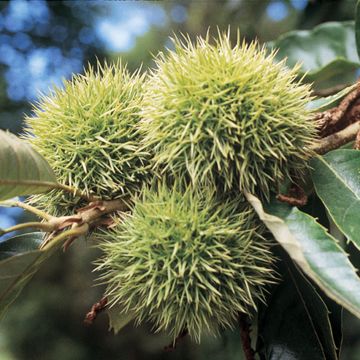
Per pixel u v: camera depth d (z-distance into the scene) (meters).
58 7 0.96
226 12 0.73
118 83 0.28
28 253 0.25
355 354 0.60
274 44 0.43
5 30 0.97
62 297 0.95
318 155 0.28
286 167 0.26
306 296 0.28
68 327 0.94
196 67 0.25
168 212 0.25
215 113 0.25
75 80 0.29
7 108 0.98
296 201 0.26
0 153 0.24
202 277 0.24
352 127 0.29
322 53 0.43
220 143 0.25
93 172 0.27
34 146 0.28
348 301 0.22
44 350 0.92
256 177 0.25
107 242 0.26
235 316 0.28
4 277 0.26
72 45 1.00
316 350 0.28
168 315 0.25
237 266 0.25
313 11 0.51
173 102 0.25
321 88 0.56
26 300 0.95
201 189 0.25
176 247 0.24
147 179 0.27
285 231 0.23
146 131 0.27
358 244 0.26
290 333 0.28
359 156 0.28
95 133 0.27
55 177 0.26
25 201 0.29
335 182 0.28
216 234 0.25
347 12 0.50
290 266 0.29
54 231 0.26
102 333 0.94
